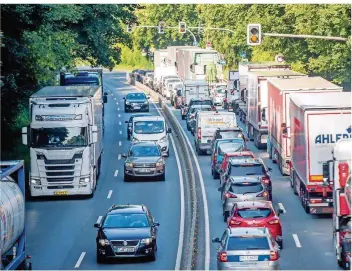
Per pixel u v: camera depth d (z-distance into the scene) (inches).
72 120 2183.8
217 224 1836.9
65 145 2182.6
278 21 3752.5
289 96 2268.7
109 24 3393.2
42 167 2177.7
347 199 1450.5
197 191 2265.0
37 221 1940.2
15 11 2230.6
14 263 1298.0
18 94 2640.3
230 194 1849.2
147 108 4475.9
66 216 1989.4
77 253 1619.1
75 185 2187.5
